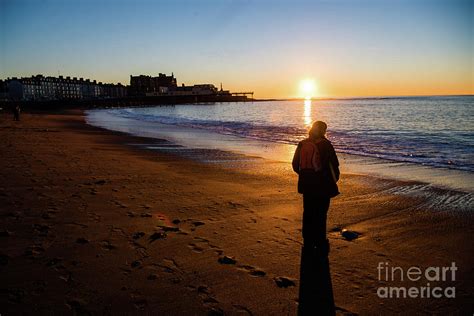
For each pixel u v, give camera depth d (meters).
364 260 4.38
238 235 5.19
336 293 3.59
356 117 49.66
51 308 3.21
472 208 6.72
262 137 23.39
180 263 4.22
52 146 15.74
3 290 3.51
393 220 5.99
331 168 4.48
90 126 33.03
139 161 12.38
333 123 37.06
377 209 6.66
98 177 9.18
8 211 6.05
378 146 17.80
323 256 4.48
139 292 3.53
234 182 9.10
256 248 4.71
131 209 6.38
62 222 5.57
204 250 4.62
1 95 133.25
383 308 3.33
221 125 36.53
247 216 6.12
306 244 4.70
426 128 28.73
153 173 10.10
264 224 5.69
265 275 3.95
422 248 4.77
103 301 3.35
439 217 6.16
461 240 5.07
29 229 5.23
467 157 13.80
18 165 10.41
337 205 6.95
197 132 27.50
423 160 13.16
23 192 7.34
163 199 7.18
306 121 43.53
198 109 116.75
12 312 3.13
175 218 5.94
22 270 3.94
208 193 7.79
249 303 3.38
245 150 16.47
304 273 4.02
